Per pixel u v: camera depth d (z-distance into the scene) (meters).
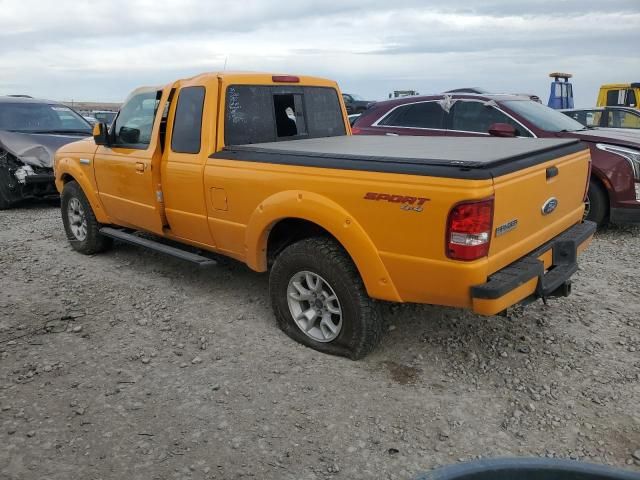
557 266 3.90
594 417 3.23
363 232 3.46
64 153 6.27
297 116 5.18
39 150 9.01
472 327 4.35
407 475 2.78
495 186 3.08
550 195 3.79
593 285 5.27
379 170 3.36
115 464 2.85
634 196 6.67
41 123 10.00
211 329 4.36
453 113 7.89
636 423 3.17
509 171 3.23
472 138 5.06
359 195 3.43
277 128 4.95
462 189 3.03
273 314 4.61
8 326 4.43
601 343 4.09
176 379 3.65
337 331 3.86
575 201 4.32
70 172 6.04
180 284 5.34
